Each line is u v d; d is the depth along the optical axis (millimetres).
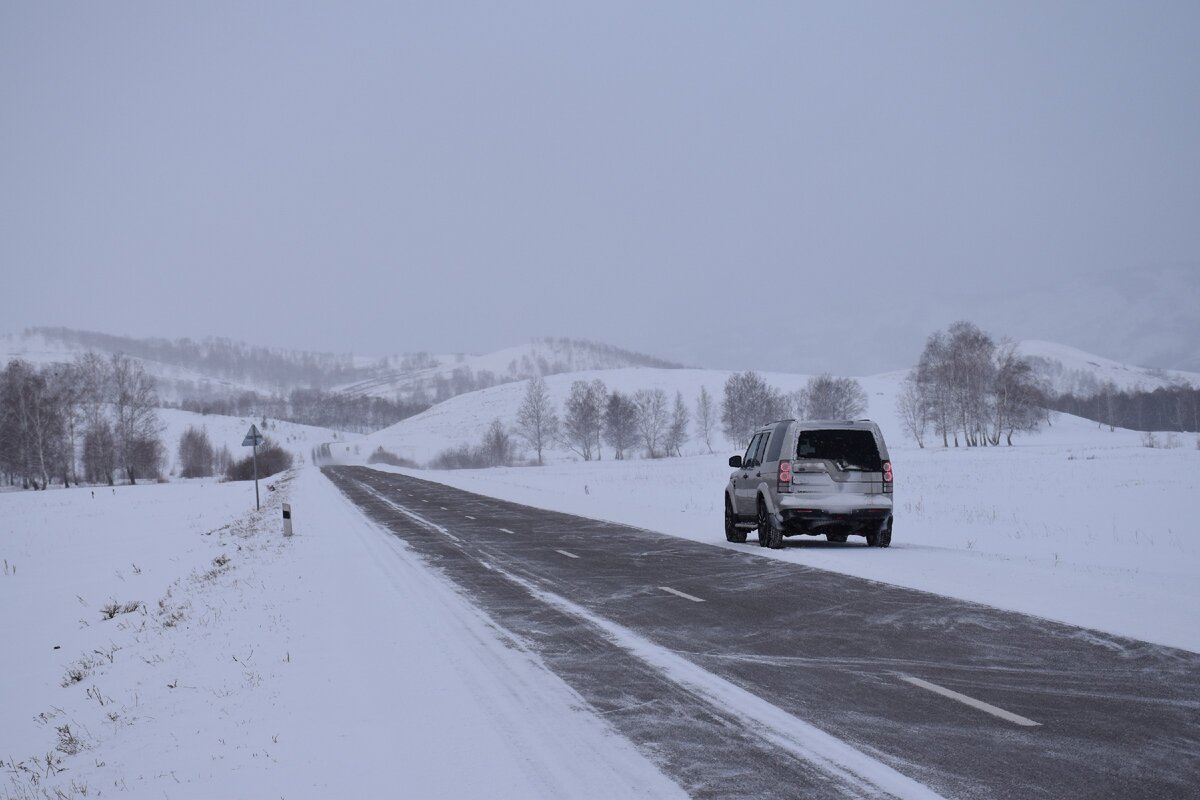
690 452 147125
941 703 7367
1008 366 105375
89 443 97375
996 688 7762
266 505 45062
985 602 11891
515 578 15984
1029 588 12922
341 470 101375
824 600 12484
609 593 13953
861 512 17906
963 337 109562
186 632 13367
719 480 59562
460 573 16828
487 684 8570
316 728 7406
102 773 7184
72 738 8930
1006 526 25141
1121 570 14992
